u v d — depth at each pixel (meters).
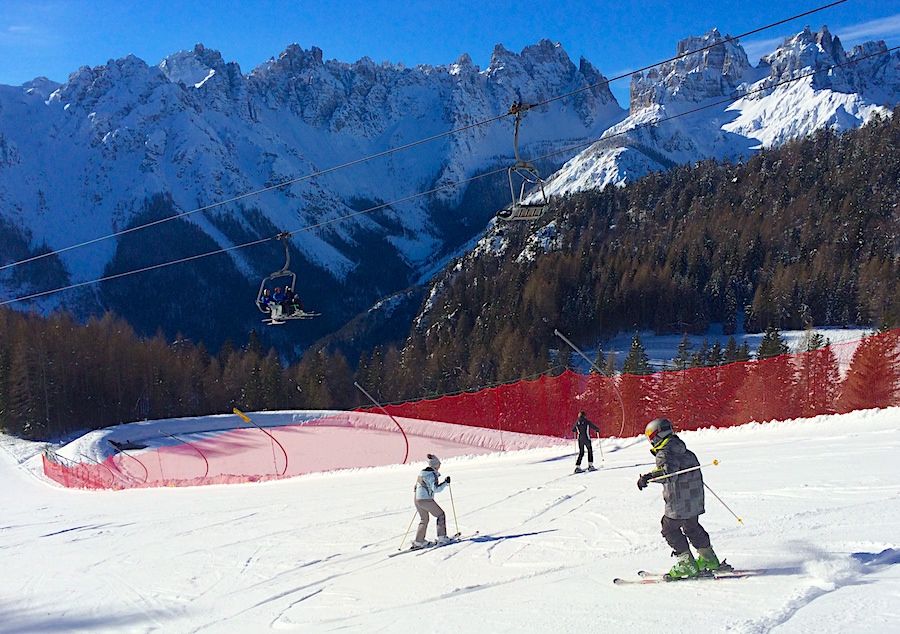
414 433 47.97
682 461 6.83
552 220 153.88
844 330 90.94
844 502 9.16
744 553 7.36
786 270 103.88
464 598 7.89
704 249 122.25
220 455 49.97
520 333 94.94
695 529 6.80
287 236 20.55
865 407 34.16
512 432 43.88
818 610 5.30
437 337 118.62
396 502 16.70
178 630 9.09
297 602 9.30
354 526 14.08
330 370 91.00
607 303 103.00
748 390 36.16
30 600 11.94
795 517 8.61
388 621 7.57
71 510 26.59
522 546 9.95
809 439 16.64
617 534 9.62
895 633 4.63
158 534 16.91
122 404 84.56
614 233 146.12
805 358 36.22
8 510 29.78
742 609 5.69
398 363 100.19
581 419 17.41
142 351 87.06
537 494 14.34
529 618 6.55
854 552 6.74
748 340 95.69
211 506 21.64
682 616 5.79
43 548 17.17
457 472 21.91
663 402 37.50
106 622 10.04
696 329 102.56
